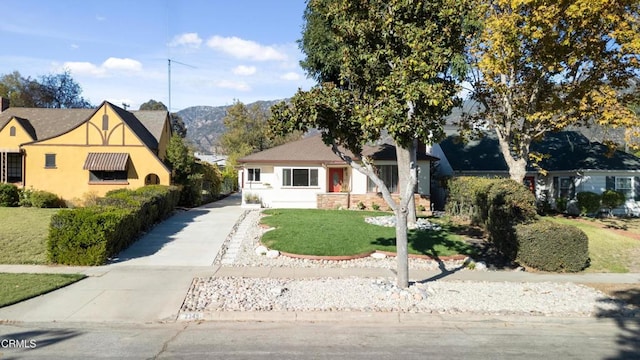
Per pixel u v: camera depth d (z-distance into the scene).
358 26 8.88
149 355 5.87
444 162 29.73
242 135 57.94
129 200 15.18
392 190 25.34
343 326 7.43
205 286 9.56
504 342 6.71
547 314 8.16
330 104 8.59
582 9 15.53
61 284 9.35
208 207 25.67
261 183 25.91
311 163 25.89
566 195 26.72
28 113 28.42
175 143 26.34
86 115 28.73
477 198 17.17
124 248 13.45
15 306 8.04
